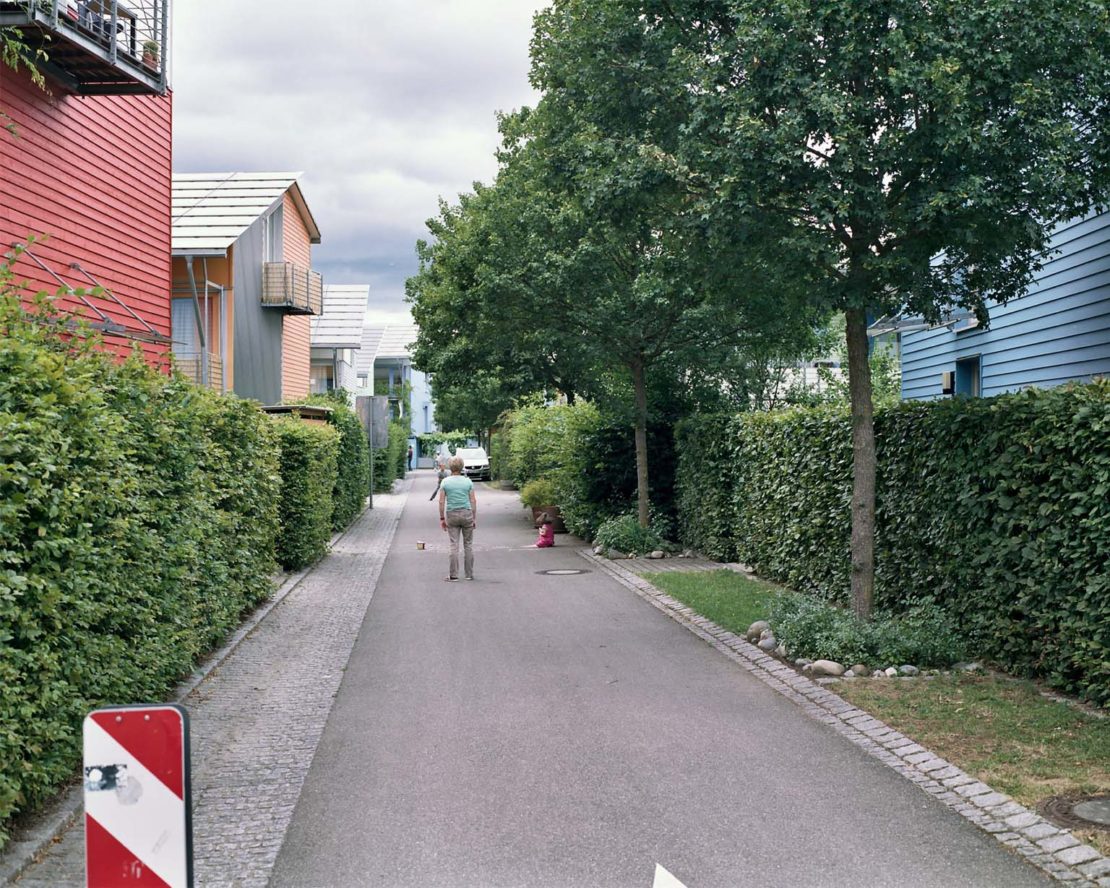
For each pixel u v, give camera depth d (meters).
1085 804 5.43
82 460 5.88
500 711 7.84
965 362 16.81
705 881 4.62
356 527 27.02
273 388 29.52
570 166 11.48
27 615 4.92
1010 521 8.20
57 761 5.40
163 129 17.44
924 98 8.11
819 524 12.65
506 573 17.23
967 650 9.13
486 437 64.06
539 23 11.89
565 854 4.96
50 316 7.61
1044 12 7.98
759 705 7.93
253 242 27.11
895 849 4.97
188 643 8.60
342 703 8.22
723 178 8.46
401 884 4.64
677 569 16.84
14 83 12.55
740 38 8.57
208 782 6.20
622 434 21.95
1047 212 8.52
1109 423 6.93
